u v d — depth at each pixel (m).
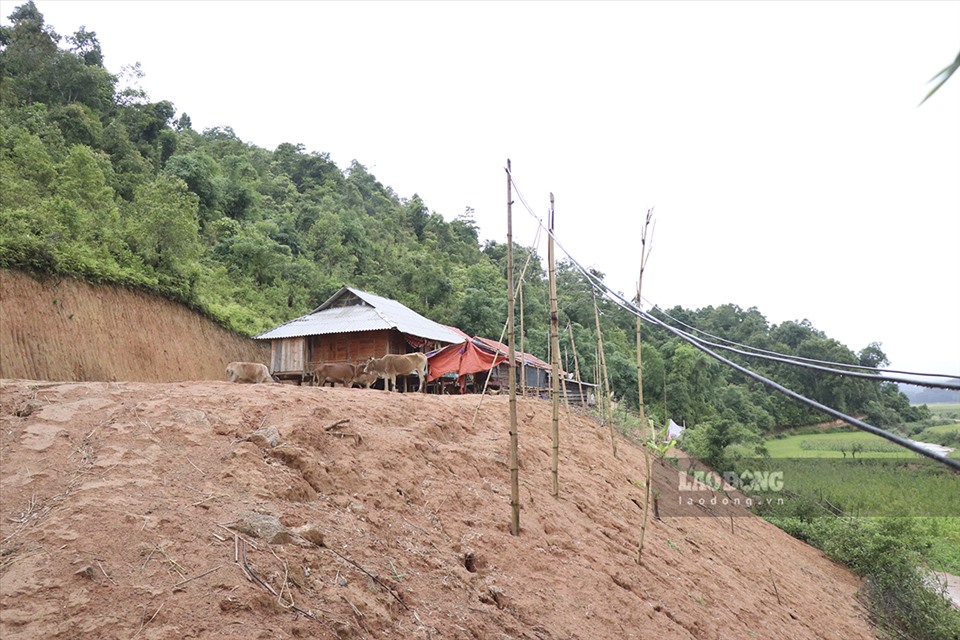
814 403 2.64
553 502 7.60
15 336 15.09
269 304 30.58
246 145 59.06
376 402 7.76
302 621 3.49
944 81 1.30
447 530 5.55
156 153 38.22
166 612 3.19
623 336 53.25
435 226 64.69
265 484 4.70
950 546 23.41
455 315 38.44
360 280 39.72
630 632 5.41
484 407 10.63
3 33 35.03
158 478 4.38
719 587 8.39
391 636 3.81
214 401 5.95
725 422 23.48
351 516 4.89
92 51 39.56
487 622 4.48
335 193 55.91
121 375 18.11
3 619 2.89
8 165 21.81
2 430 4.67
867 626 12.50
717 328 69.31
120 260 20.59
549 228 8.08
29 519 3.69
